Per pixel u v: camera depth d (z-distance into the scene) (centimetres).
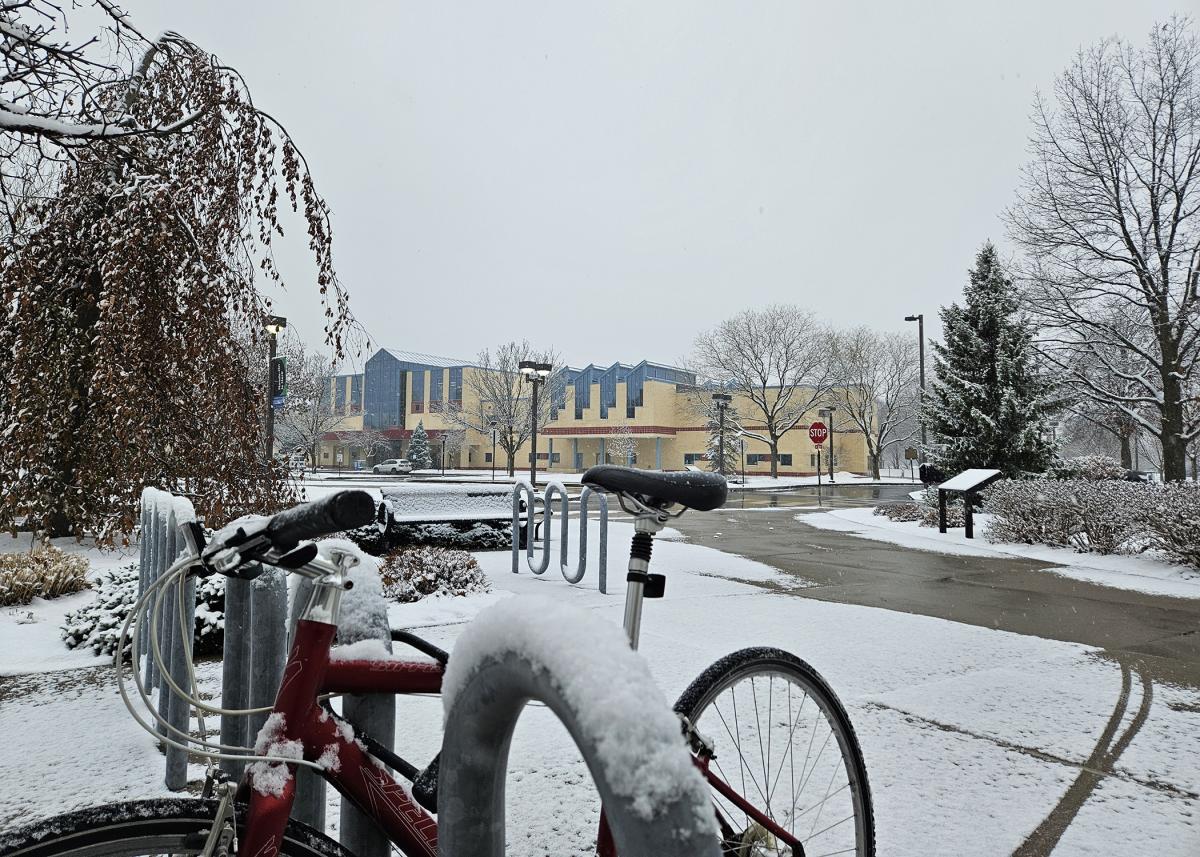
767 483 4019
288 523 119
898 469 7281
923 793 299
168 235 650
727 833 178
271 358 1127
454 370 6688
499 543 1050
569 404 6244
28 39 605
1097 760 338
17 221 728
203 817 121
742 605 689
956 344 1867
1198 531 897
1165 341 1750
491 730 104
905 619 634
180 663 292
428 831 139
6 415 719
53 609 641
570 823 269
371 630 165
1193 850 259
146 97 725
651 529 156
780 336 4559
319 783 174
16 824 265
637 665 86
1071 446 4500
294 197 745
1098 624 629
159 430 696
